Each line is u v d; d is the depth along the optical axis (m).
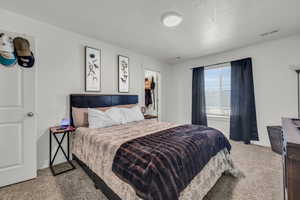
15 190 1.56
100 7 1.76
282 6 1.74
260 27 2.27
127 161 1.17
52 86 2.19
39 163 2.05
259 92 2.99
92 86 2.65
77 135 2.10
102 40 2.78
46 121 2.13
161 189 0.96
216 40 2.79
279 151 2.14
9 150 1.66
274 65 2.79
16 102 1.71
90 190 1.57
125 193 1.13
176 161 1.13
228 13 1.88
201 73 3.91
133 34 2.52
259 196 1.44
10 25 1.83
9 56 1.66
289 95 2.64
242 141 3.18
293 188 0.75
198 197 1.28
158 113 4.43
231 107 3.32
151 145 1.31
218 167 1.70
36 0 1.62
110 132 1.89
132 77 3.45
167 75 4.59
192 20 2.05
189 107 4.32
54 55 2.21
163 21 1.99
